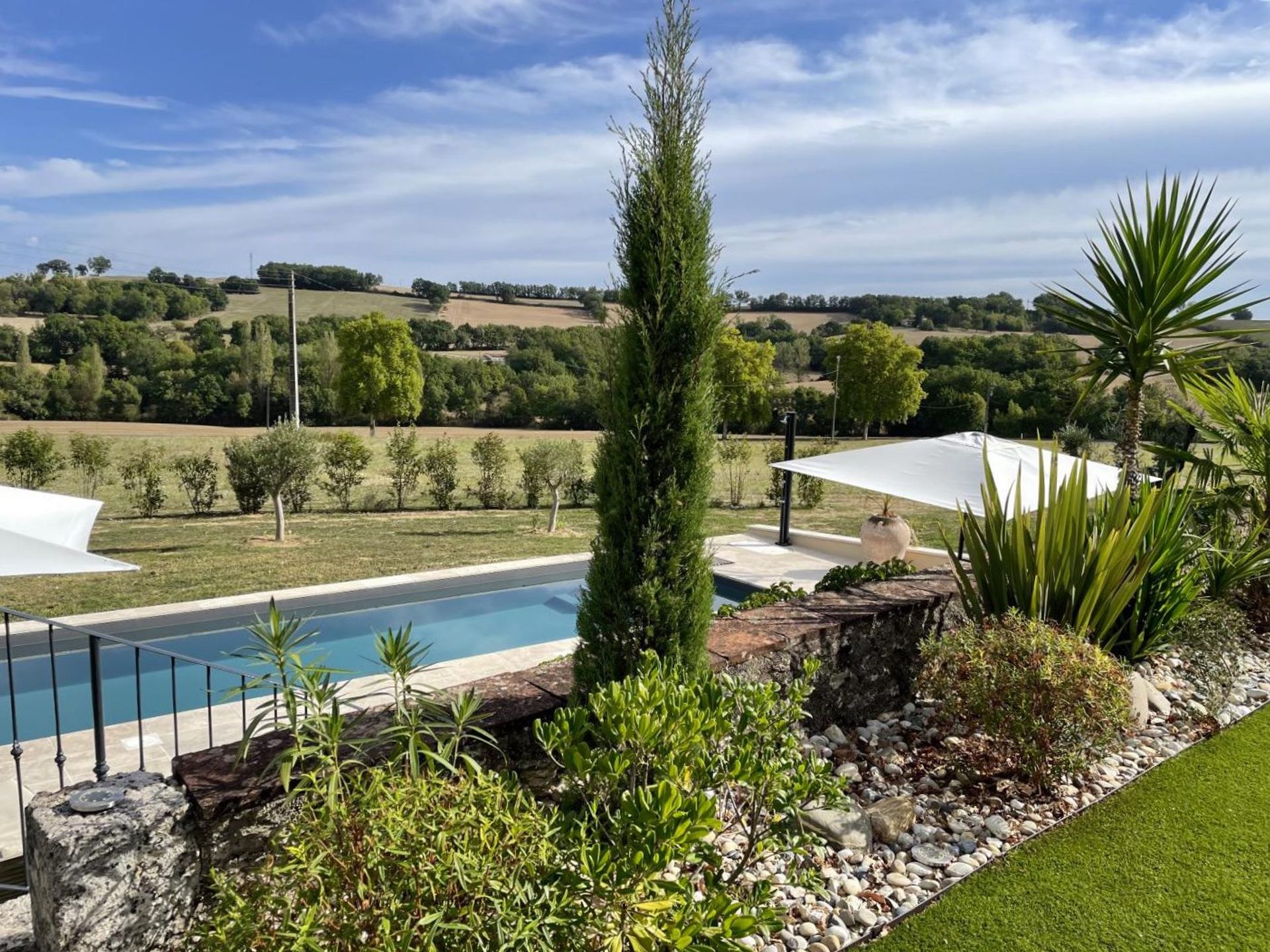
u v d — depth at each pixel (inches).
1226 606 231.9
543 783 133.3
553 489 614.5
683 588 135.7
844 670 186.2
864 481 289.0
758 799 117.5
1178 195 241.8
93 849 90.7
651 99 130.4
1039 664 157.0
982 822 149.2
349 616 402.9
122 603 371.6
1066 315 274.1
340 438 699.4
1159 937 117.1
